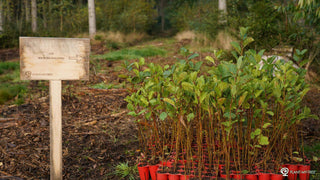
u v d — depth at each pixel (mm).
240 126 2869
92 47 10625
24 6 13188
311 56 6242
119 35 12539
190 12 13969
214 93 2373
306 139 3785
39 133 3832
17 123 4102
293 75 2529
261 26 6410
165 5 24594
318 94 5715
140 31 15000
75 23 13250
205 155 3033
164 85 2707
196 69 2904
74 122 4273
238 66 2404
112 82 6152
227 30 9164
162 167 2732
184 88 2363
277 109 2877
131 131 4023
